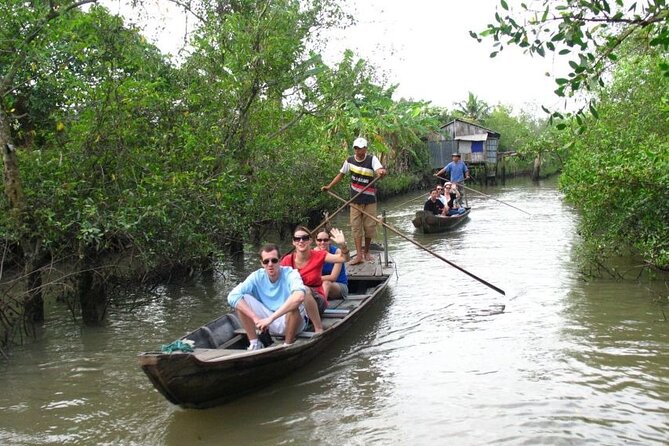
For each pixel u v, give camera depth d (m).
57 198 6.96
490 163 37.75
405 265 11.05
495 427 4.62
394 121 22.83
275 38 10.00
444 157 34.53
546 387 5.32
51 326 7.57
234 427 4.74
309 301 5.96
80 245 7.00
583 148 10.82
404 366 5.96
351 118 18.23
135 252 8.14
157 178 7.29
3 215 6.77
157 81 8.87
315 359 6.14
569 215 17.95
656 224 8.01
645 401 4.98
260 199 12.28
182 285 9.79
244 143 10.44
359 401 5.18
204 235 8.23
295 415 4.92
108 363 6.27
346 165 9.41
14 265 8.55
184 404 4.78
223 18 10.84
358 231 9.38
